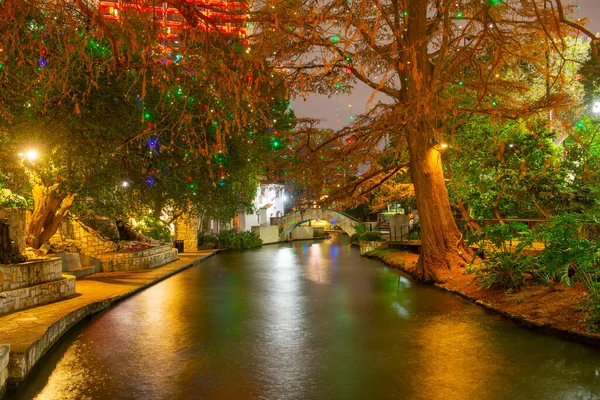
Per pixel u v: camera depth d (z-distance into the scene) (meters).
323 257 31.86
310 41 5.41
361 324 11.23
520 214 21.47
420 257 18.55
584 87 18.08
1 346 7.45
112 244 22.81
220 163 18.53
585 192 19.08
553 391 6.86
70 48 5.70
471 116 19.66
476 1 5.12
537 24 9.51
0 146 12.20
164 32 5.82
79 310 11.77
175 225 35.75
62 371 8.12
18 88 9.45
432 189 17.81
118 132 12.31
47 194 17.00
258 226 48.16
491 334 10.02
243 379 7.62
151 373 7.97
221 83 5.86
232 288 17.42
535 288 12.57
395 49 5.31
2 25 5.75
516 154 19.70
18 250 13.34
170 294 16.03
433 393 6.89
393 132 16.38
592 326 9.25
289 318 12.06
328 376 7.69
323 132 18.83
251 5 5.68
